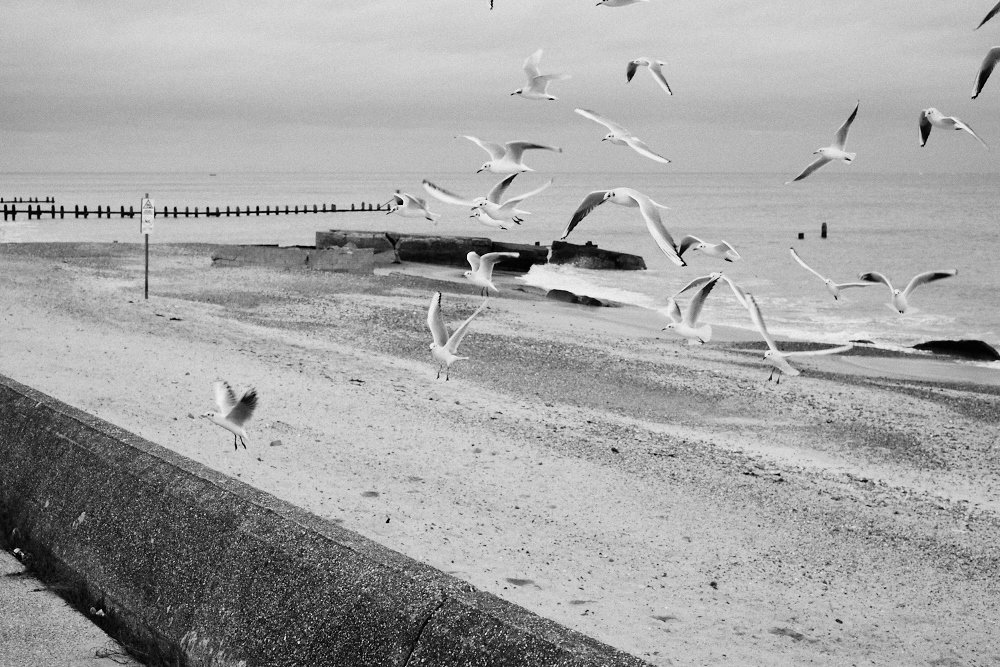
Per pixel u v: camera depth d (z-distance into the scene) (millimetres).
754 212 134875
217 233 84250
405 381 19125
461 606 3607
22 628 4777
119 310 24797
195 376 16328
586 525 10859
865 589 9875
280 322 27016
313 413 14773
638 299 41625
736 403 20203
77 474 5633
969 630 8977
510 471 12766
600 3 8781
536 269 53938
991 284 50406
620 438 15695
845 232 93500
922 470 15898
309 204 159500
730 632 8164
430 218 14312
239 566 4387
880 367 26688
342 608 3885
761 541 11062
